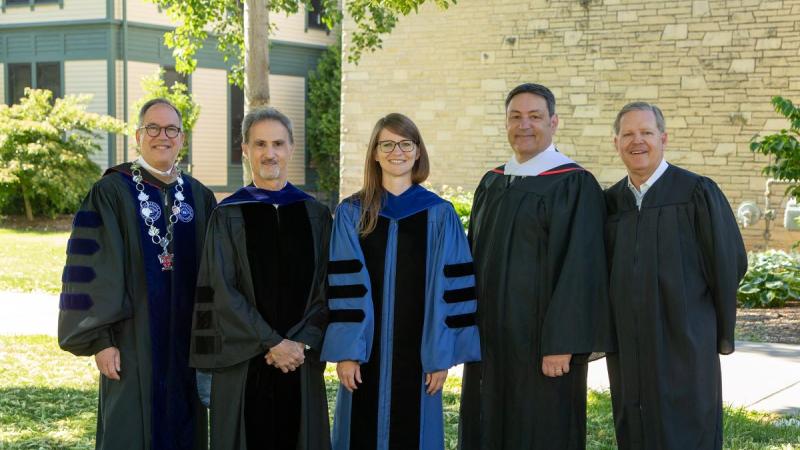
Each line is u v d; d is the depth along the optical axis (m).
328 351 3.55
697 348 3.48
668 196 3.60
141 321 3.68
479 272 3.92
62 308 3.59
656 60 11.91
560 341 3.60
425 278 3.66
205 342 3.59
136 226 3.71
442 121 13.54
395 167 3.69
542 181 3.83
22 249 13.38
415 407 3.64
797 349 6.85
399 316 3.64
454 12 13.30
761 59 11.27
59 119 17.05
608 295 3.68
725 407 5.23
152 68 18.73
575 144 12.54
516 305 3.78
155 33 18.73
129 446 3.62
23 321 8.23
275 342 3.54
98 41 18.19
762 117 11.32
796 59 11.08
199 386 3.81
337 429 3.75
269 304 3.63
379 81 13.98
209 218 3.87
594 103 12.37
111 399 3.66
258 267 3.64
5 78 19.30
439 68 13.50
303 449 3.66
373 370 3.64
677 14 11.73
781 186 11.19
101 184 3.74
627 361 3.60
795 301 8.82
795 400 5.46
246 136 3.76
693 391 3.48
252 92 8.53
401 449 3.62
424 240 3.68
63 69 18.59
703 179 3.60
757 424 4.89
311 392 3.71
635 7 11.98
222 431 3.62
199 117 19.45
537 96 3.89
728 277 3.49
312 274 3.73
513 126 3.92
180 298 3.76
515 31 12.87
